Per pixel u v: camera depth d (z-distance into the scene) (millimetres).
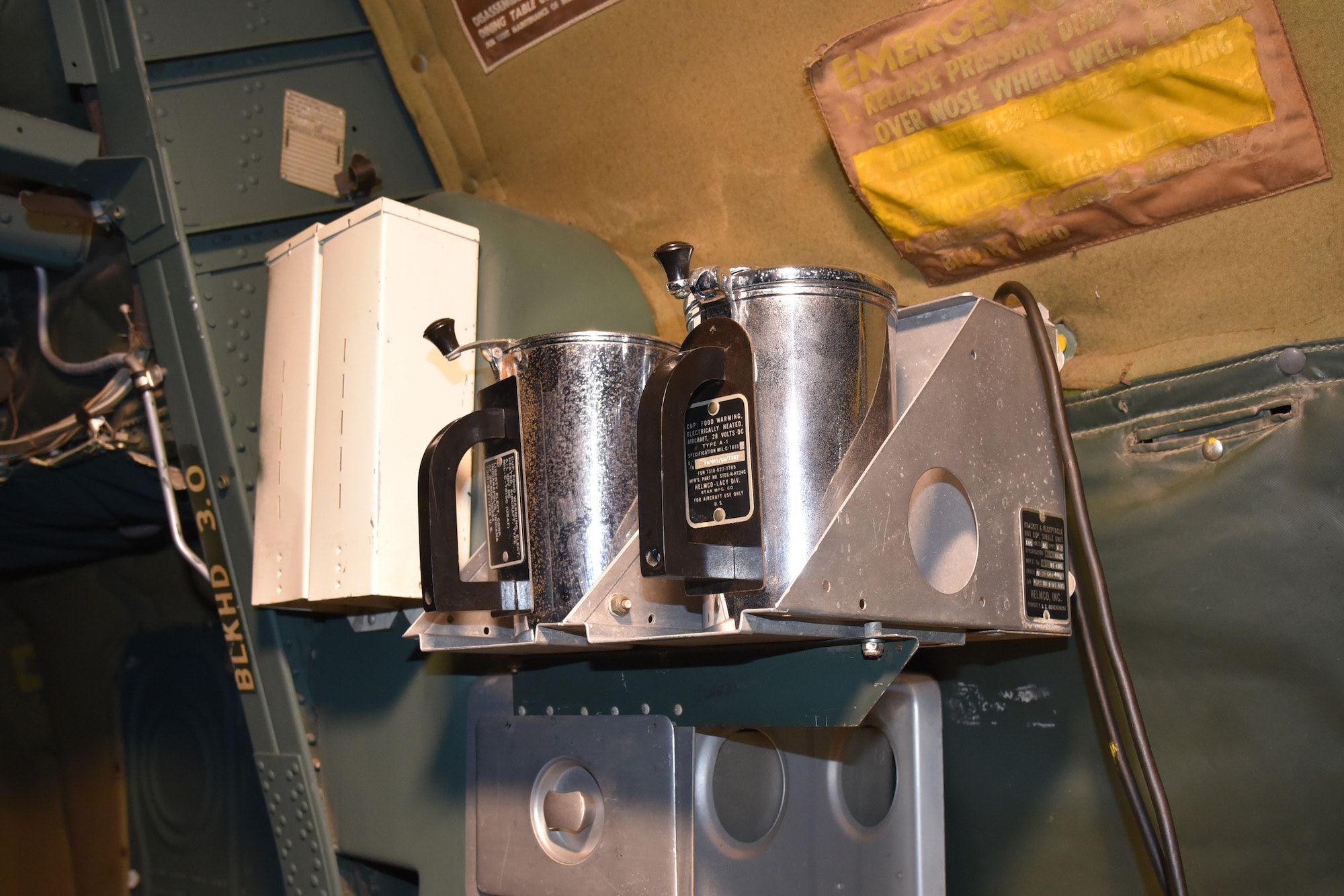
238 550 1413
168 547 2197
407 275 1256
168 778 2244
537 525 972
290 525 1311
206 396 1431
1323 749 1004
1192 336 1136
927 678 1254
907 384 1037
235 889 2055
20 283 1864
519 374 1007
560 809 1109
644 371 986
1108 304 1190
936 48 1171
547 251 1438
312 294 1335
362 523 1199
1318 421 1027
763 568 796
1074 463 1005
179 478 1542
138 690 2338
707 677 1048
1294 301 1069
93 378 1695
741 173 1468
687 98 1465
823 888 1138
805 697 975
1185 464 1106
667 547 760
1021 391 1038
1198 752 1077
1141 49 1055
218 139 1495
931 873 1210
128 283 1623
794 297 859
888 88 1222
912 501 918
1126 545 1136
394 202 1256
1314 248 1049
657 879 1023
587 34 1509
